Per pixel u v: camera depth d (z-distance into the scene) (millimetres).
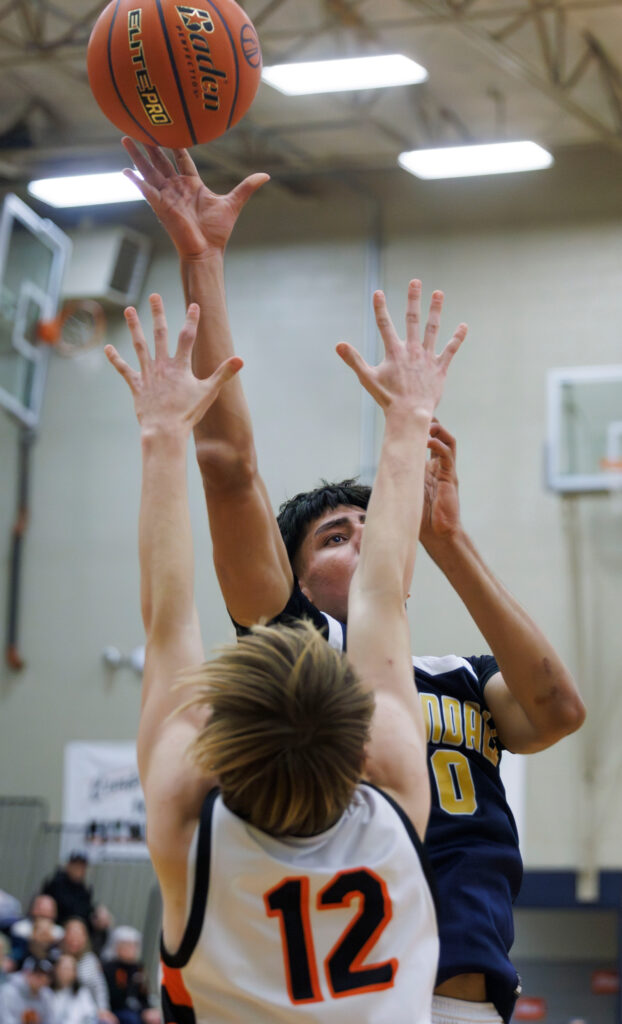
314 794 1709
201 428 2316
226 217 2391
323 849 1774
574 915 13117
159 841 1791
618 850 12234
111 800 13555
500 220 13766
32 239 13422
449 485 2498
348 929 1741
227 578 2395
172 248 14883
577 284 13398
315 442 13789
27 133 14047
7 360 13125
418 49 11867
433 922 1810
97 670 13953
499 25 11375
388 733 1903
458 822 2322
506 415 13266
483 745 2479
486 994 2201
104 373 14625
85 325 13938
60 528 14391
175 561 1979
